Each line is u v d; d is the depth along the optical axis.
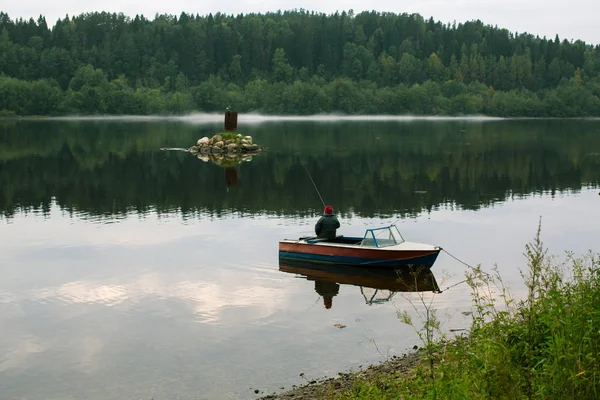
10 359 11.24
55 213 25.58
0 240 20.72
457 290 14.94
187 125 106.75
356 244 17.50
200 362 10.95
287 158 47.75
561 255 17.95
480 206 27.09
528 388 6.52
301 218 24.27
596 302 8.41
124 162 44.56
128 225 23.08
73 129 91.31
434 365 8.70
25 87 144.75
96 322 13.07
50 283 15.87
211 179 35.69
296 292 15.01
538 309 8.57
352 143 63.94
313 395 9.35
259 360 10.98
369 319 13.04
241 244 19.97
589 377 6.45
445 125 112.62
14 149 55.31
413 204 27.61
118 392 9.88
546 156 49.34
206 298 14.57
